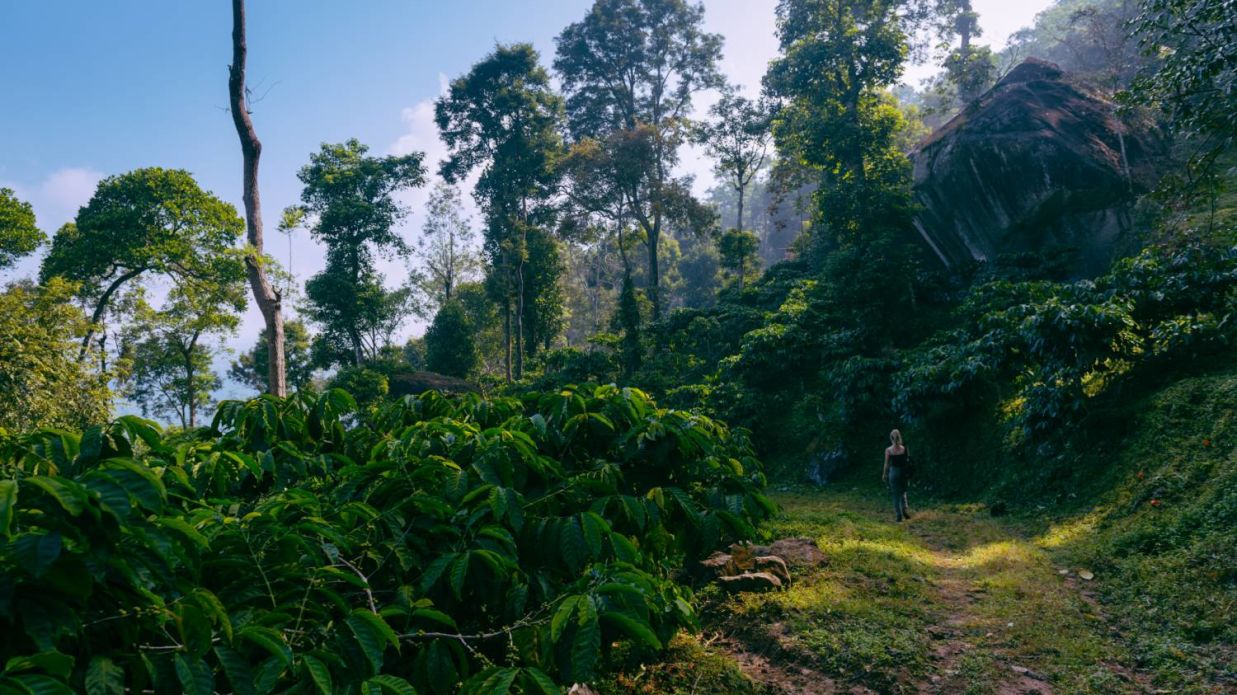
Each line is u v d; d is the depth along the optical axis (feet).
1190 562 19.58
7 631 5.41
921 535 31.45
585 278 221.46
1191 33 32.30
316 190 138.00
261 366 166.40
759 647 17.24
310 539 8.75
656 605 9.98
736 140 126.52
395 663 8.91
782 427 59.77
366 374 108.78
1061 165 66.49
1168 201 37.93
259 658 7.27
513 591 9.53
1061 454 34.50
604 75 142.92
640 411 13.26
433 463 10.45
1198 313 34.32
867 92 89.86
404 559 9.13
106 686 5.59
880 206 73.46
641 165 119.44
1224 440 25.70
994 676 15.19
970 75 109.60
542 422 12.14
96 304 97.66
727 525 12.00
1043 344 35.04
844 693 14.83
